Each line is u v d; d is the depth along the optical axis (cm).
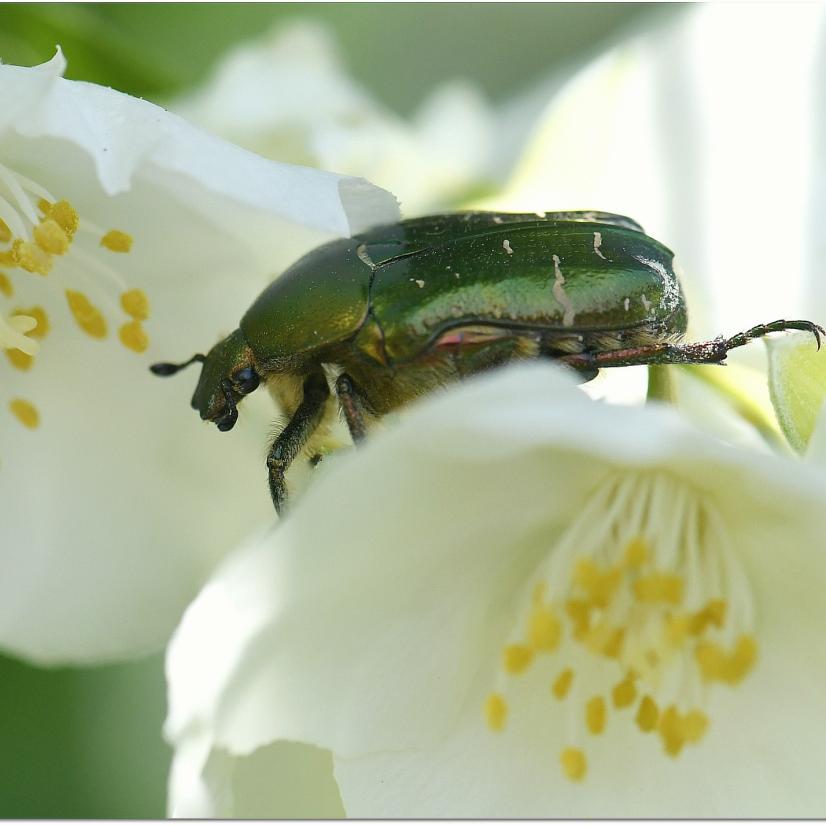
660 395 15
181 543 16
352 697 15
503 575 15
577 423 14
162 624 16
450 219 15
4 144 15
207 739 15
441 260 15
